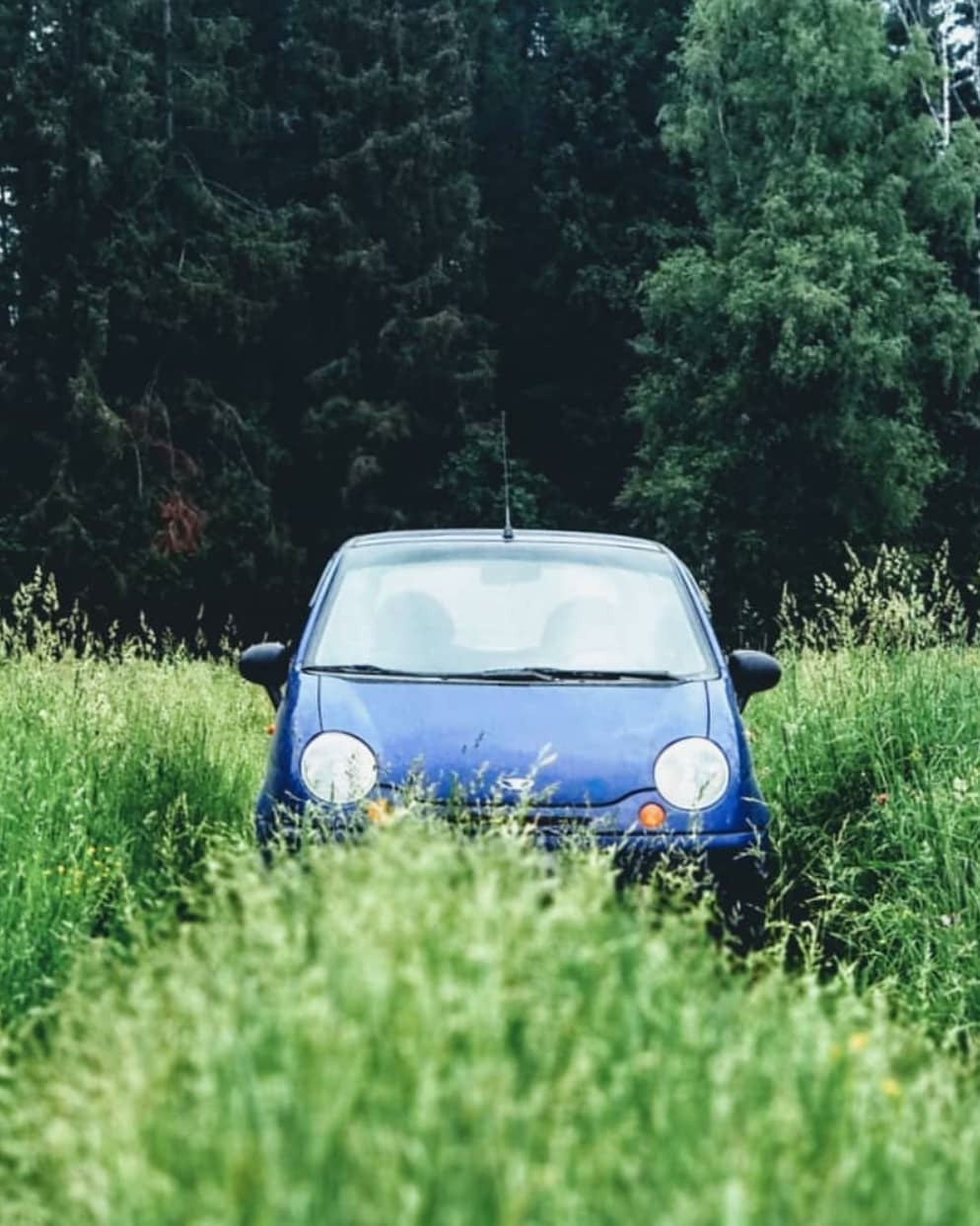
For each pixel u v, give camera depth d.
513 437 49.09
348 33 45.06
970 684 8.34
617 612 7.18
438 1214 2.28
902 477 42.25
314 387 43.03
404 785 5.90
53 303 38.84
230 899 4.48
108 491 39.03
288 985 2.82
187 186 42.22
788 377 39.62
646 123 49.06
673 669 6.86
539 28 53.19
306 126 47.03
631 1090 2.76
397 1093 2.51
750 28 43.28
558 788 5.95
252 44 48.88
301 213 43.78
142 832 7.18
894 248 41.91
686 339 43.19
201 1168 2.42
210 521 40.38
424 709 6.36
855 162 42.22
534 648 6.91
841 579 42.00
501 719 6.29
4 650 10.04
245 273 42.28
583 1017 2.97
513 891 3.53
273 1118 2.40
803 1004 3.29
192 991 2.95
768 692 9.88
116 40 40.31
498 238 49.16
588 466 49.19
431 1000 2.70
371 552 7.66
